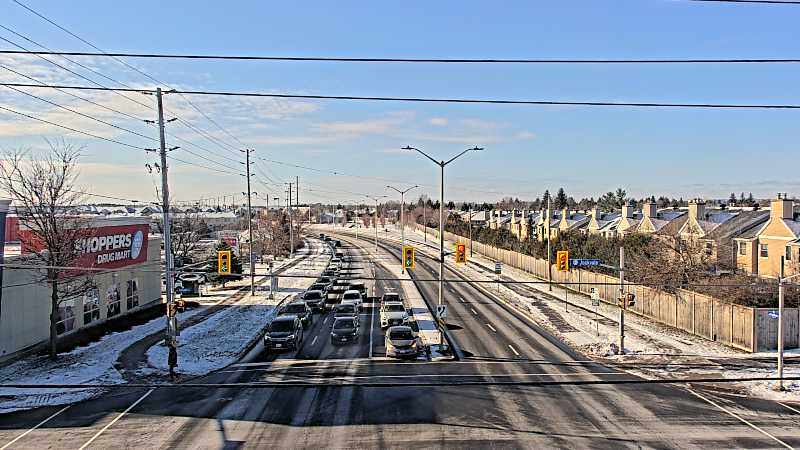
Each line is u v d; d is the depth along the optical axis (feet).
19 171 101.14
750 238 181.68
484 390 85.81
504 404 79.10
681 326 134.10
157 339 121.39
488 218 516.32
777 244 173.06
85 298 125.29
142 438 65.77
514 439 65.36
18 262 102.27
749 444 63.87
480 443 64.08
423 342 120.37
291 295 192.95
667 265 148.36
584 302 177.37
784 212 171.63
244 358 107.04
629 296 108.99
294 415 74.18
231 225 534.37
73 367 97.25
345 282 195.52
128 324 136.15
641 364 101.40
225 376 93.35
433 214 579.89
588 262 115.96
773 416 74.13
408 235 506.89
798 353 108.99
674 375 93.97
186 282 197.26
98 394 84.48
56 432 67.92
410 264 108.78
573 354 109.81
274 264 289.12
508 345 117.80
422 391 85.20
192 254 277.44
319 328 137.49
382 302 148.56
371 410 76.18
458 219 506.07
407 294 194.70
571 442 64.49
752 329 110.52
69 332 118.42
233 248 257.14
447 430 68.39
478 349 114.01
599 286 180.96
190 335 126.00
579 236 225.56
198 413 75.20
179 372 95.45
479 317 151.33
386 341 108.06
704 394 84.23
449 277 237.04
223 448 62.64
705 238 186.09
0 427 69.82
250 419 72.64
